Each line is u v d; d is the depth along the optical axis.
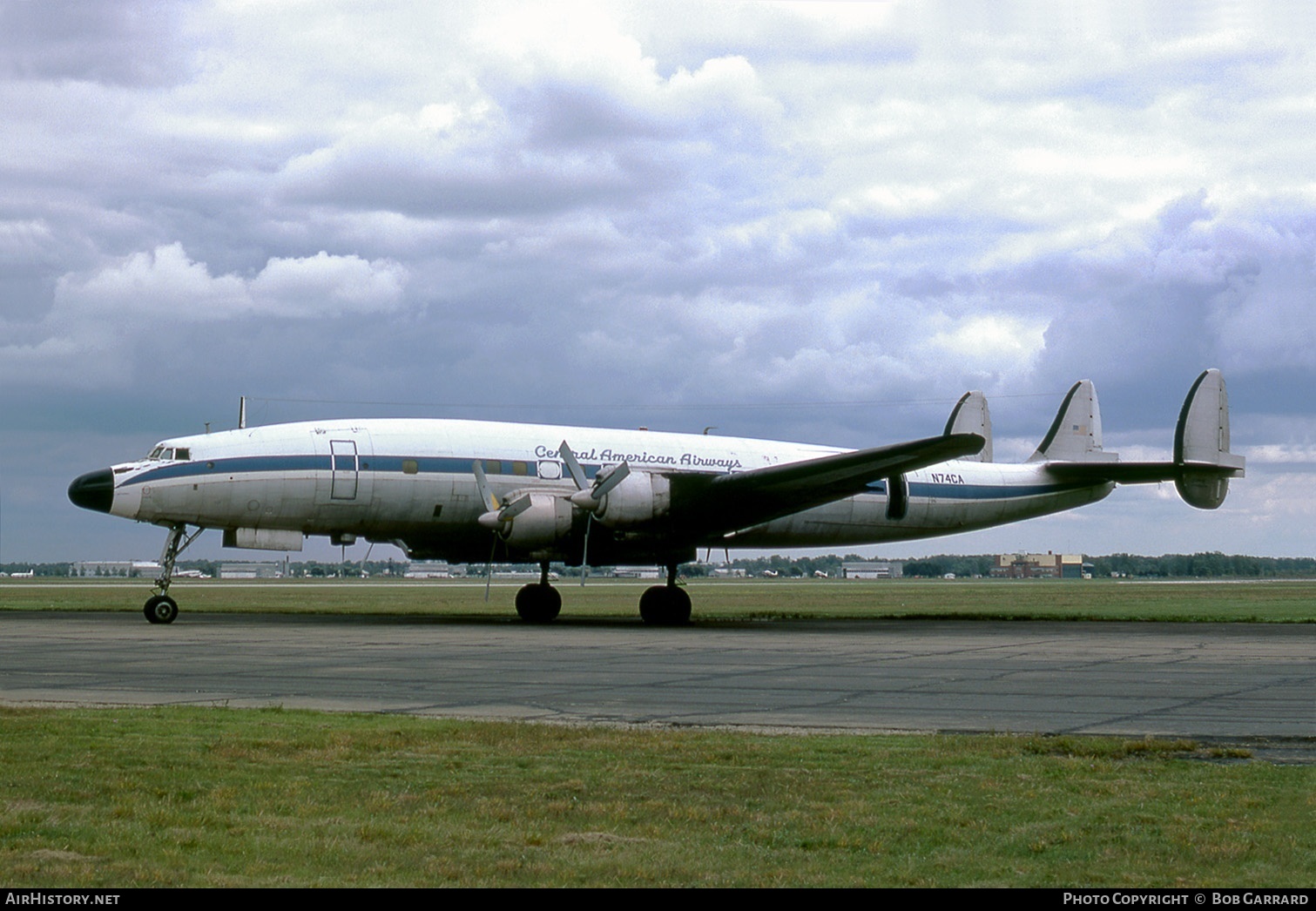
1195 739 10.70
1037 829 7.37
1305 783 8.67
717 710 12.62
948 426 37.50
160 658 18.45
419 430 29.42
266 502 27.75
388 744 10.05
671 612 30.69
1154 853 6.86
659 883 6.22
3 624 28.70
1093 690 14.53
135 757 9.40
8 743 9.97
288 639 23.11
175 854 6.64
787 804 7.99
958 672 16.75
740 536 32.44
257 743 10.03
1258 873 6.45
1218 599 55.97
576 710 12.61
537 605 31.44
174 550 28.72
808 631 27.84
